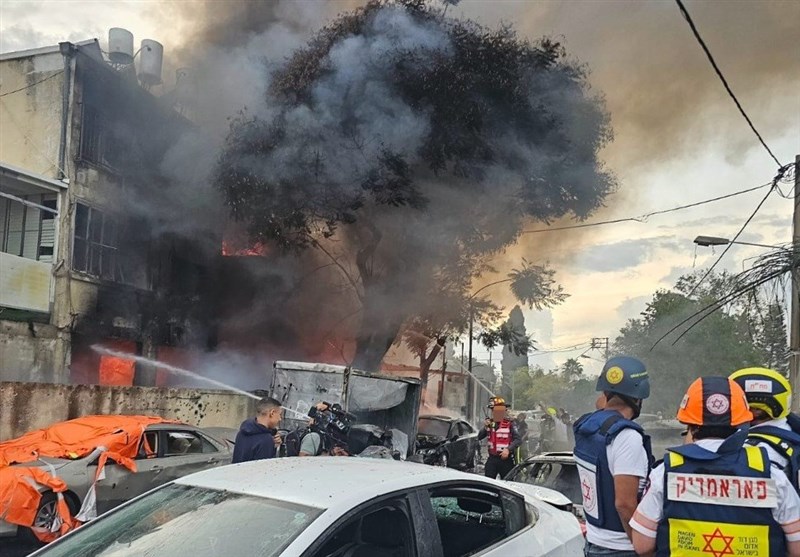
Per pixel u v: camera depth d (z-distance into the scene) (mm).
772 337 8516
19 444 8156
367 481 3135
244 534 2727
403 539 3021
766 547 2352
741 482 2396
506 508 3699
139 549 2820
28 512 7070
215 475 3377
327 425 7391
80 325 17406
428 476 3359
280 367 11625
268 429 5883
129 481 8008
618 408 3172
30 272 16094
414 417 12516
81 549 2979
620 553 2930
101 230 18391
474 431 15969
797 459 2678
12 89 17781
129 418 8758
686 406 2623
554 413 19188
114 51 19469
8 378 15398
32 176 16219
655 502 2553
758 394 2926
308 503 2875
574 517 4160
